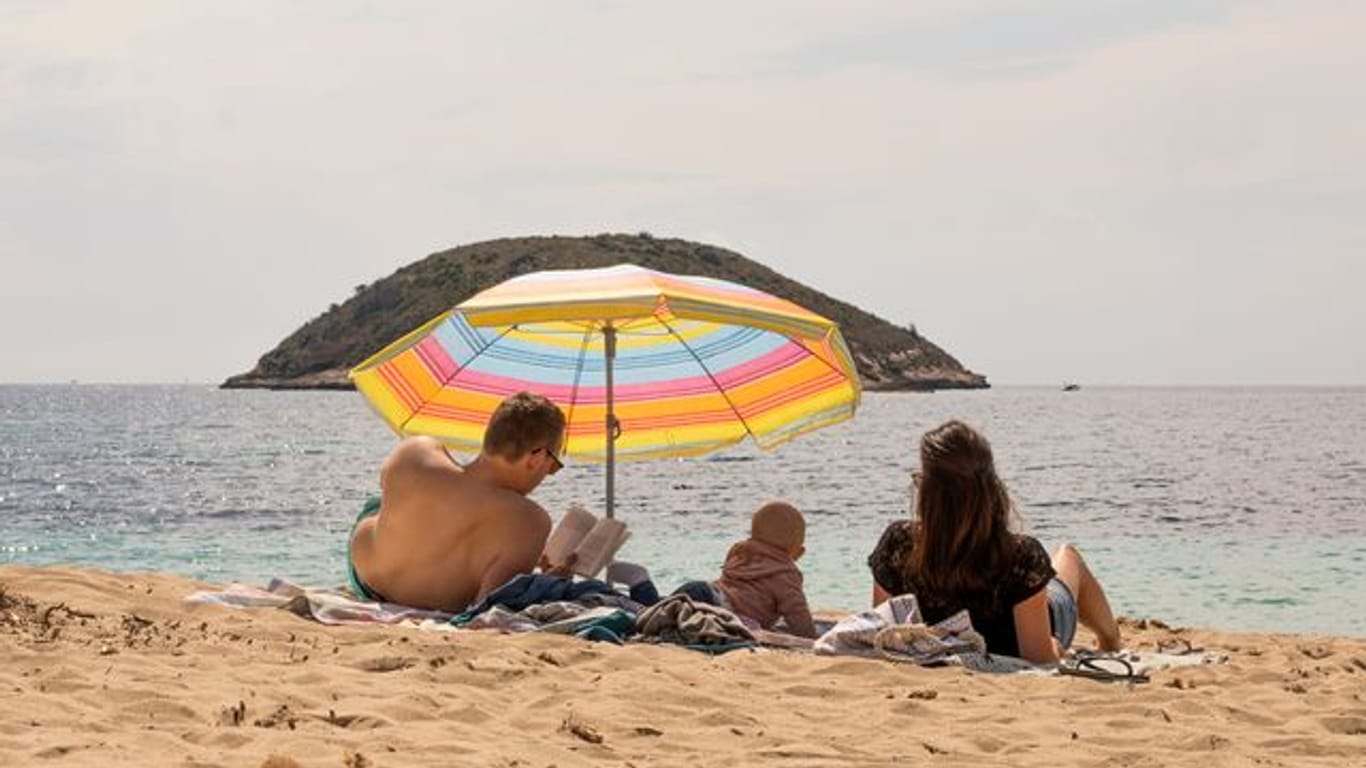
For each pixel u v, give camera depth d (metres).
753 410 11.05
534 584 8.69
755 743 5.96
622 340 10.65
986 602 8.14
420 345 10.44
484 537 8.90
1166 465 52.66
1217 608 17.44
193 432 96.50
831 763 5.59
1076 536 26.80
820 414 10.91
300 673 6.80
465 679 6.92
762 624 8.95
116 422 118.81
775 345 10.59
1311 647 10.30
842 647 8.16
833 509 33.34
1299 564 22.16
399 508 9.06
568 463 56.78
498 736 5.81
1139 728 6.44
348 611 8.73
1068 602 8.45
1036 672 7.87
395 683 6.68
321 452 67.69
